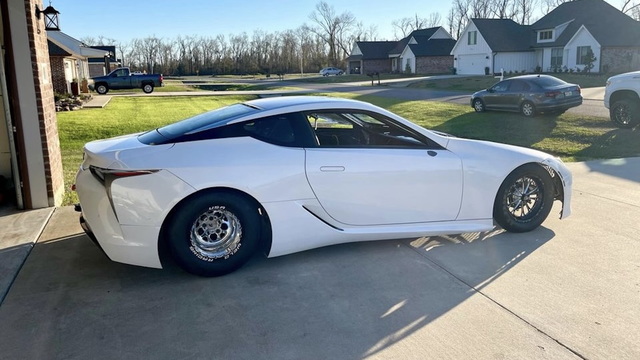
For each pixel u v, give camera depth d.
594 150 9.69
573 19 40.50
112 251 3.47
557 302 3.23
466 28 47.59
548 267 3.79
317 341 2.81
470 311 3.13
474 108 17.47
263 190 3.65
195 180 3.48
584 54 38.00
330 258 4.02
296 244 3.85
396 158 4.03
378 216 4.05
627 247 4.18
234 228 3.66
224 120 3.80
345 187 3.89
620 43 36.44
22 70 5.15
